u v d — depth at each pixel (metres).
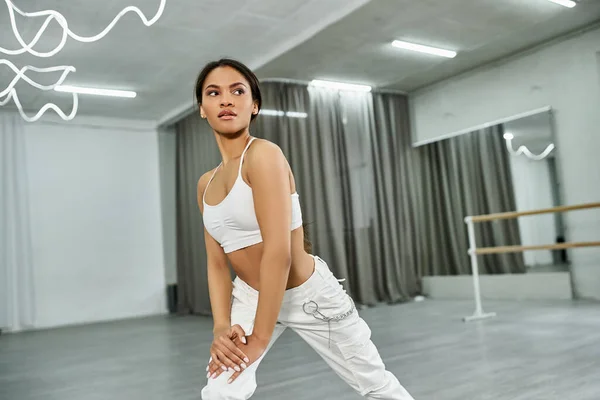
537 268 5.98
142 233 7.82
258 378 2.93
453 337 3.80
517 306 5.35
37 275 6.99
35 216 7.05
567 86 5.77
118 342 4.93
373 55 5.89
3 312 6.63
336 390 2.54
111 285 7.50
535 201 6.02
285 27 5.15
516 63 6.22
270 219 0.99
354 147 6.92
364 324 1.22
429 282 7.12
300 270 1.13
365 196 6.88
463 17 5.06
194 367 3.40
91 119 7.53
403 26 5.16
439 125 7.09
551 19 5.29
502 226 6.33
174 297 7.84
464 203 6.76
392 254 6.93
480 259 6.57
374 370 1.21
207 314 7.00
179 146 7.82
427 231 7.16
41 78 5.90
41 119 7.18
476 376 2.62
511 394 2.27
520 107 6.18
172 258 8.04
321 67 6.16
